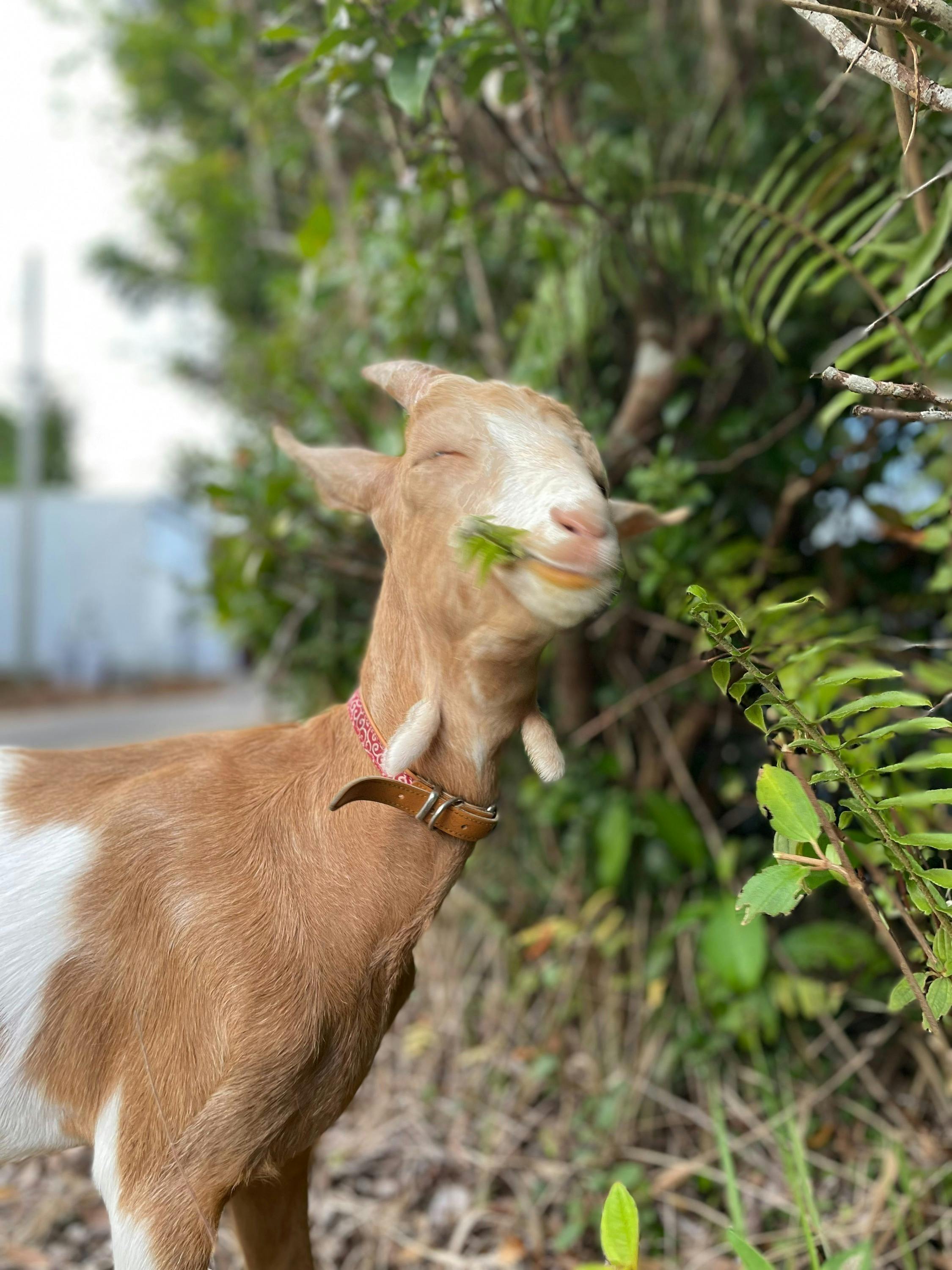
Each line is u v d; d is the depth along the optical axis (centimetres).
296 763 142
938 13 116
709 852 263
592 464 125
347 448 145
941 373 200
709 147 261
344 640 312
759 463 259
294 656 321
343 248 340
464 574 116
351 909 129
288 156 376
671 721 285
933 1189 203
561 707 284
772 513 279
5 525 1927
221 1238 215
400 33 189
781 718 149
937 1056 223
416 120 198
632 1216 121
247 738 148
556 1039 254
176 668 2228
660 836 253
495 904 294
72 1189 238
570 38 217
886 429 241
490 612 116
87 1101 133
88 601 1938
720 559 241
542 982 272
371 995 131
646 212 240
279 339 407
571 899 272
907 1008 217
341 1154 244
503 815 300
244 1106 123
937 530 198
